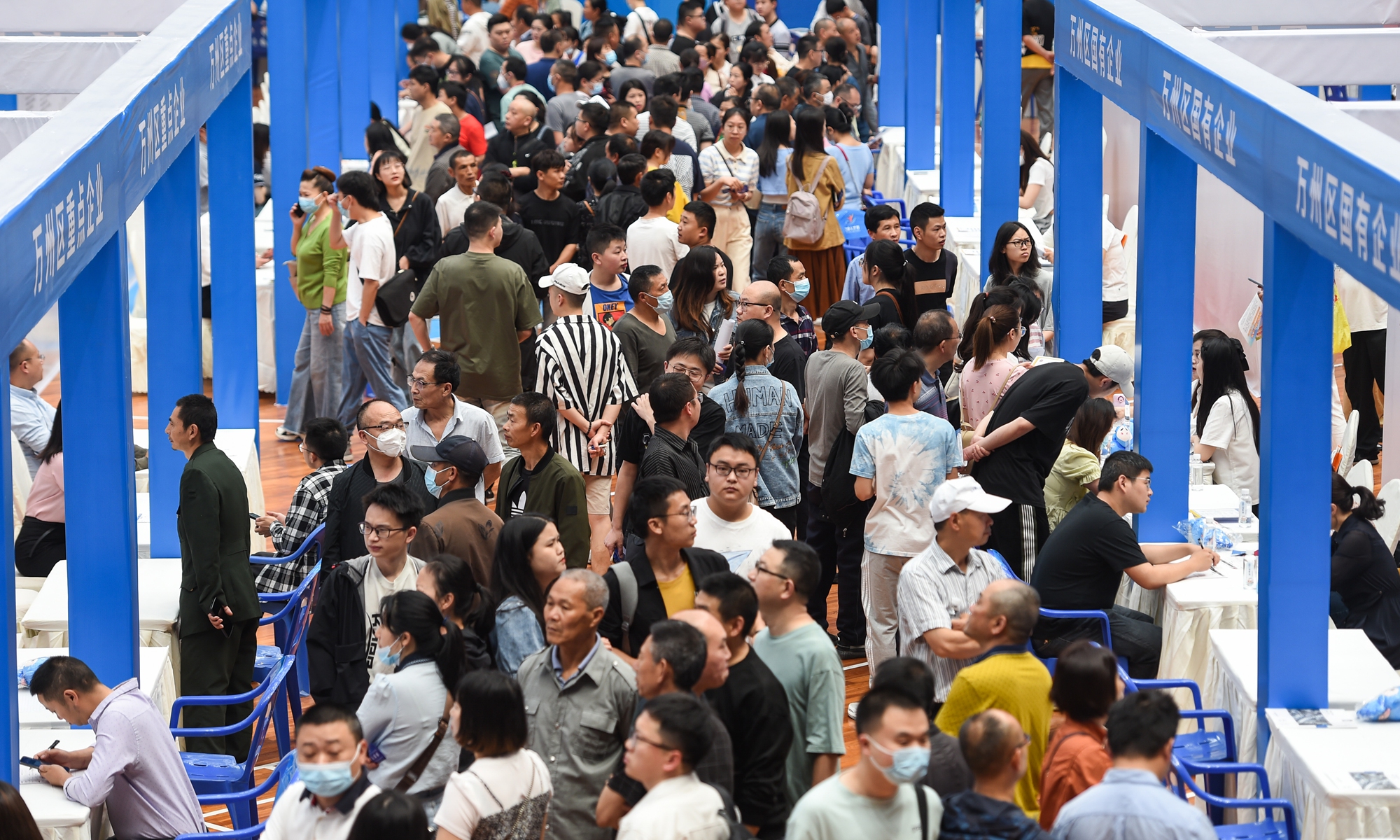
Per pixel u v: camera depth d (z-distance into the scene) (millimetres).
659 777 9859
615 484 19000
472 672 11070
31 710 14812
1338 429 23375
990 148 29016
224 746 16562
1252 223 27328
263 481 26391
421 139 35125
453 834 10594
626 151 28953
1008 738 9766
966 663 14039
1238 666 15219
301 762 10727
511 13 46844
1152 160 17953
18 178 12227
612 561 19641
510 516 16109
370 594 14672
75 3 23094
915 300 24281
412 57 41250
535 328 22766
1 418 11734
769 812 11180
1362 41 20406
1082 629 16172
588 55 41875
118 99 15000
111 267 14555
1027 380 17969
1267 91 14219
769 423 18219
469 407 18281
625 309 22797
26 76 21969
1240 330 26281
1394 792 12406
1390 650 16938
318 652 14672
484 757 10820
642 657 10672
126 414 14836
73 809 12867
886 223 24422
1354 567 17047
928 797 9836
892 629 17297
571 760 11672
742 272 29906
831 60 40875
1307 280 13734
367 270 26078
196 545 16062
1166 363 18281
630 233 25672
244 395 23812
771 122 29875
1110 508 16125
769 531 14594
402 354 27359
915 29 37500
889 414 17062
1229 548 17719
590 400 19438
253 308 23641
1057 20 22016
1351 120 12891
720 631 10852
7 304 11180
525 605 13336
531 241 25672
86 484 14836
